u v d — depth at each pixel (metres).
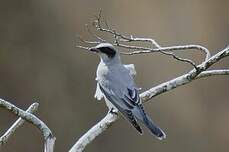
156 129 7.41
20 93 17.05
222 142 17.36
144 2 17.52
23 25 17.17
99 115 17.03
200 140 17.19
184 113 17.27
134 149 16.70
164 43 17.50
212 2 17.64
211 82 17.39
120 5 17.42
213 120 17.38
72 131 16.97
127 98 7.78
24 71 17.11
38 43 17.19
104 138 16.66
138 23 17.44
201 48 7.65
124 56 16.91
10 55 17.08
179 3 17.64
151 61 17.06
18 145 16.70
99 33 16.50
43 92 17.08
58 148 16.94
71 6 17.30
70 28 17.27
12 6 17.12
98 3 17.36
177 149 17.12
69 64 17.16
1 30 17.08
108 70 8.11
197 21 17.61
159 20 17.55
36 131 16.80
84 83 17.16
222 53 7.18
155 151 16.86
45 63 17.17
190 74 7.45
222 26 17.73
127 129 16.73
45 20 17.23
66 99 17.08
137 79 16.97
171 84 7.56
